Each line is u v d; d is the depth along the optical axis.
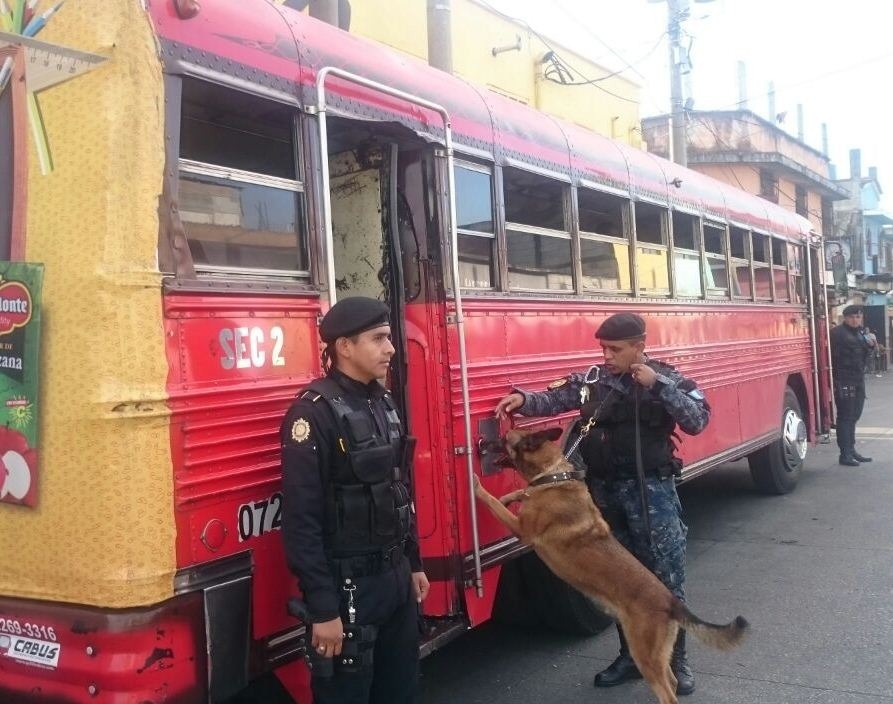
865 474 10.13
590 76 16.16
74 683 2.43
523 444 3.97
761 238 8.73
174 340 2.52
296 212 3.07
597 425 4.18
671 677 3.66
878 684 4.20
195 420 2.55
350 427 2.53
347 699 2.55
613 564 3.71
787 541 7.12
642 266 6.03
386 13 10.89
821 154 30.03
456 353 3.91
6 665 2.57
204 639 2.53
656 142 23.53
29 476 2.52
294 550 2.44
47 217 2.51
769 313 8.67
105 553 2.37
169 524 2.45
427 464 3.86
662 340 6.18
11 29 2.65
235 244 2.79
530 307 4.58
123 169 2.42
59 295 2.46
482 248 4.25
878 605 5.37
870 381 27.25
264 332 2.83
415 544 2.87
